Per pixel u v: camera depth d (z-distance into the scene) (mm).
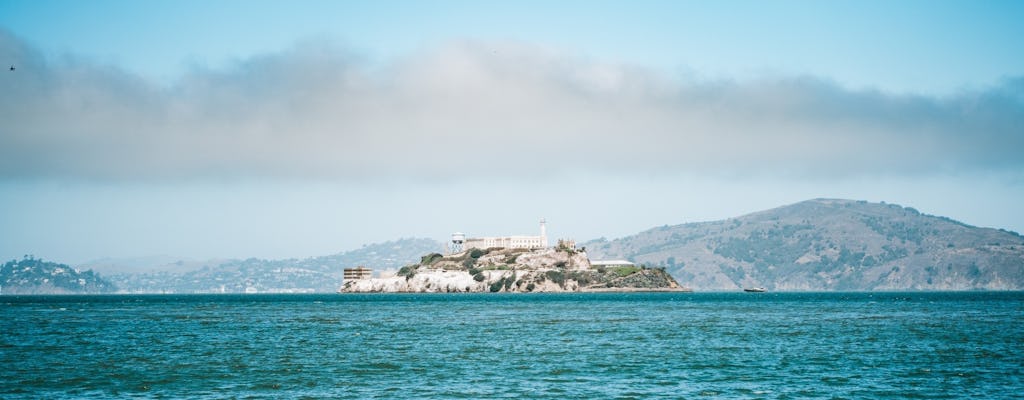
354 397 102812
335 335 184000
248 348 154375
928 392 103938
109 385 111375
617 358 136625
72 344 162750
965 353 139500
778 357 136125
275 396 103562
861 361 130375
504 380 114438
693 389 106750
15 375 119375
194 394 105062
